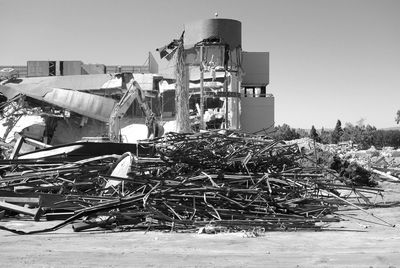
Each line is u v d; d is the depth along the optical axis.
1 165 18.69
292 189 15.21
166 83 89.94
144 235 11.66
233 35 60.97
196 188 13.44
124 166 15.18
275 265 7.80
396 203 18.12
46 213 14.26
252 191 13.77
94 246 10.06
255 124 87.06
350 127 125.44
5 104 59.72
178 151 15.41
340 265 7.73
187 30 61.03
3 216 14.59
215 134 16.48
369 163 32.50
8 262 8.29
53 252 9.29
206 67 60.75
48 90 77.38
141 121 75.00
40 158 20.03
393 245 9.95
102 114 75.00
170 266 7.85
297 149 17.12
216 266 7.79
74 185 15.35
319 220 13.54
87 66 108.88
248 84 97.31
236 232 12.04
